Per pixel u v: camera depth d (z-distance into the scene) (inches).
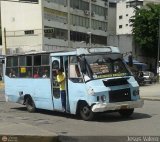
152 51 3474.4
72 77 658.8
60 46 3014.3
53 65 709.9
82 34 3329.2
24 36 2903.5
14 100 846.5
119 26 4404.5
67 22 3117.6
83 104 644.1
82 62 638.5
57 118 692.1
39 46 2817.4
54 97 708.7
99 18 3614.7
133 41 3467.0
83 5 3351.4
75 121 645.3
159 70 2064.5
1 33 3272.6
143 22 3422.7
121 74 641.0
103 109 611.2
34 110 789.2
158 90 1318.9
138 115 692.7
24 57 805.9
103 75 631.2
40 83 750.5
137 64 2124.8
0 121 644.1
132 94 633.6
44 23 2842.0
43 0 2834.6
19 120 675.4
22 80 813.2
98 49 653.3
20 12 2928.2
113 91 617.9
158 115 690.2
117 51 661.9
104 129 553.0
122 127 564.7
